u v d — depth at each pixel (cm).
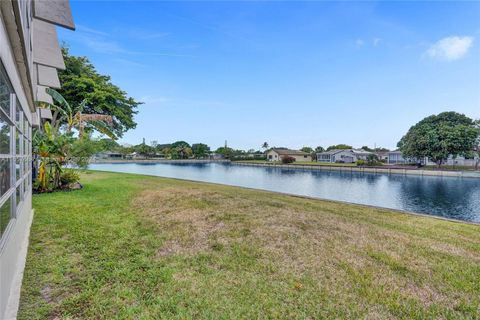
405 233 498
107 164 5028
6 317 220
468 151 3409
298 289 289
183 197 782
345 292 285
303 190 1995
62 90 1734
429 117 4006
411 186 2234
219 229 483
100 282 290
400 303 268
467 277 326
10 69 243
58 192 862
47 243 397
